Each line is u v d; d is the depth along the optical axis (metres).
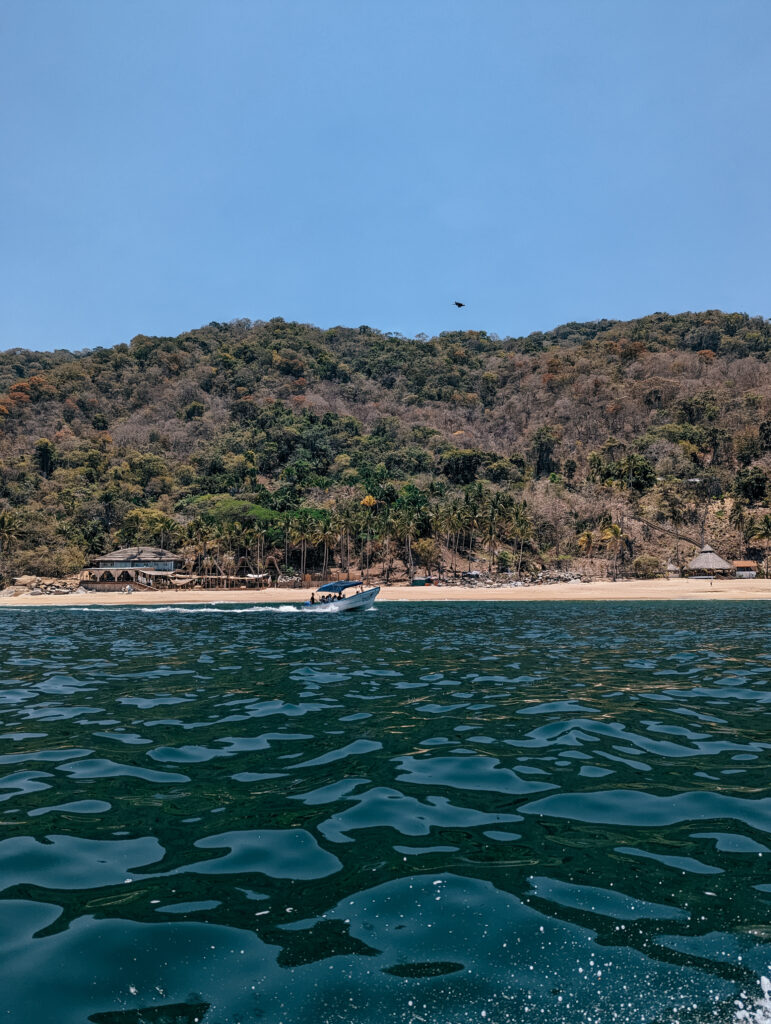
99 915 5.87
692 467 132.25
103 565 100.81
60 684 18.64
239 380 194.62
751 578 99.94
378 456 147.62
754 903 5.97
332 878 6.53
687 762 10.55
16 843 7.49
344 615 49.00
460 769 10.21
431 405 191.38
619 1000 4.62
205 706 15.28
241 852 7.18
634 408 164.88
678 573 105.00
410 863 6.84
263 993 4.75
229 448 153.50
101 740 12.25
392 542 112.31
